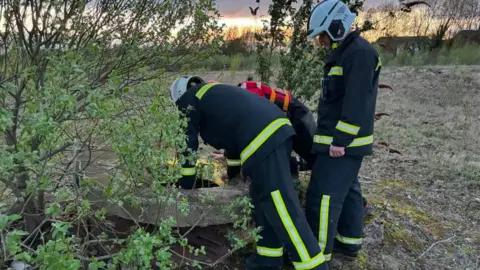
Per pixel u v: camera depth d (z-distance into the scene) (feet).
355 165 9.26
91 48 7.86
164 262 6.22
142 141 6.39
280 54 13.56
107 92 7.01
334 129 8.98
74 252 7.02
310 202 9.41
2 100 7.31
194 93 9.27
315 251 8.23
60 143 7.88
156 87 8.01
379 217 12.64
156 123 6.64
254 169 8.38
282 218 8.19
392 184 15.31
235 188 9.85
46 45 7.90
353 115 8.55
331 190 9.16
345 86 8.74
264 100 9.04
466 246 11.79
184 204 7.48
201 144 14.19
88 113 6.45
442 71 38.24
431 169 16.72
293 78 13.47
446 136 20.86
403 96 29.99
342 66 8.79
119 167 7.23
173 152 8.52
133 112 8.01
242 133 8.49
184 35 10.11
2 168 5.57
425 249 11.55
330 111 9.29
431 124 22.91
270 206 8.31
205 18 9.43
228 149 9.25
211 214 9.28
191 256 9.73
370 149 9.19
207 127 9.19
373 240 11.34
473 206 14.05
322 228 9.22
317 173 9.37
